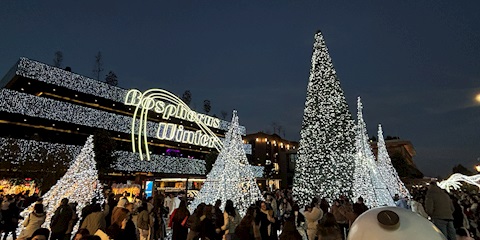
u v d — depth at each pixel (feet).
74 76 123.44
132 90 144.15
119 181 136.05
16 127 111.75
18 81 111.86
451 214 23.98
